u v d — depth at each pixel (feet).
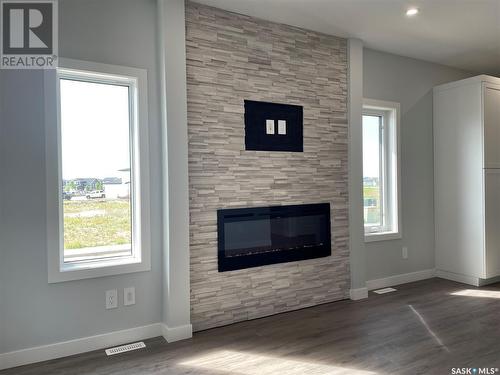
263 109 10.39
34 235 7.79
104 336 8.47
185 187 8.98
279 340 8.78
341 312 10.67
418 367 7.38
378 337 8.87
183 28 8.97
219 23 9.69
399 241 13.74
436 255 14.65
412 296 12.13
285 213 10.78
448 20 10.62
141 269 8.88
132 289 8.82
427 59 14.26
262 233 10.38
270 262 10.49
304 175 11.15
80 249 8.64
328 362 7.64
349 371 7.25
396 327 9.48
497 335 8.90
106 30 8.52
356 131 12.01
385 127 13.85
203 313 9.48
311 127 11.28
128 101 9.15
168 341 8.75
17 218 7.64
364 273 12.14
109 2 8.56
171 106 8.79
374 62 13.15
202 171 9.46
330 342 8.63
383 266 13.35
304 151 11.15
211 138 9.59
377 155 13.75
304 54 11.12
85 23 8.29
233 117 9.91
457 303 11.36
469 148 13.34
